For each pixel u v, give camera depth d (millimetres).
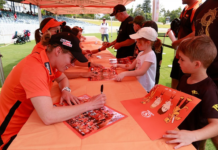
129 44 2682
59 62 941
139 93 1241
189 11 2271
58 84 1472
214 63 1236
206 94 911
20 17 18250
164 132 771
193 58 928
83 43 4527
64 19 25484
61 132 786
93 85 1437
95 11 9352
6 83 1044
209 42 919
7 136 1055
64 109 884
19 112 1055
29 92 837
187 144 687
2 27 11148
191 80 1045
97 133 778
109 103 1082
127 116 919
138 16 2174
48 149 674
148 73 1680
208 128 763
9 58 6270
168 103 945
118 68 2027
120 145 695
